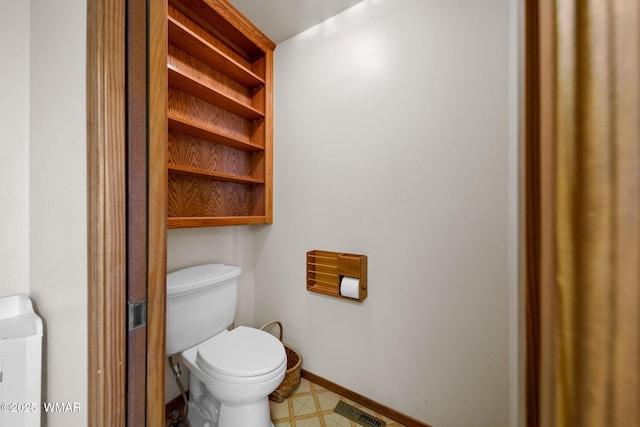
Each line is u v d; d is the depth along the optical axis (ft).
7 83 3.04
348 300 4.89
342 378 4.99
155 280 2.03
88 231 1.85
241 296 6.02
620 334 0.60
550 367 0.79
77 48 2.01
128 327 1.89
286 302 5.76
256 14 4.93
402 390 4.36
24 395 2.36
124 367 1.87
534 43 0.93
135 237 1.93
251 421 3.77
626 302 0.59
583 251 0.68
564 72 0.73
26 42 3.17
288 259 5.70
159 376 2.05
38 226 2.90
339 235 4.99
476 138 3.73
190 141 4.76
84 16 1.90
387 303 4.49
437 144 4.01
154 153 2.02
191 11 4.53
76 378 2.04
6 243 3.05
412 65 4.20
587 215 0.67
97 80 1.77
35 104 3.00
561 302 0.74
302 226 5.49
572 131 0.70
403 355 4.35
